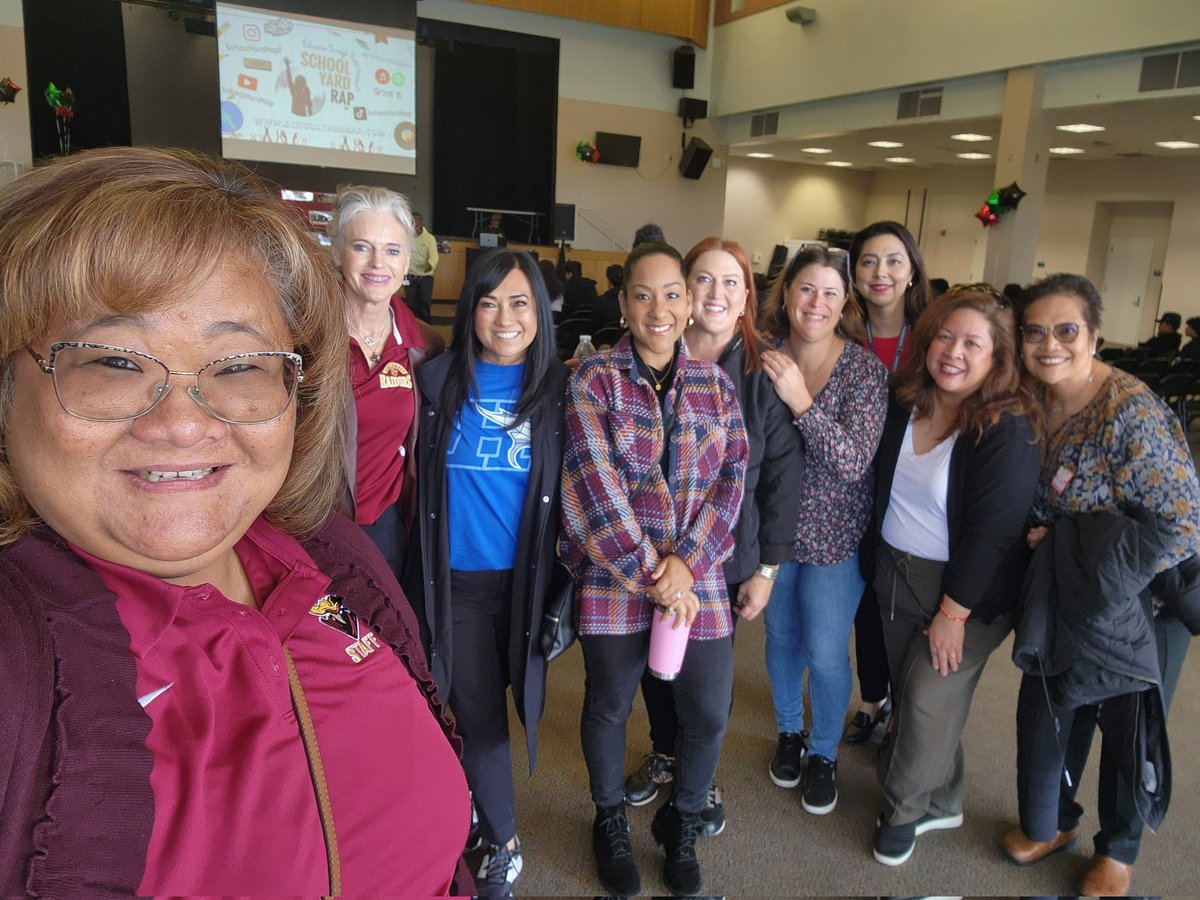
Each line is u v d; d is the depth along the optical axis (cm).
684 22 1195
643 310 165
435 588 169
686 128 1260
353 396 167
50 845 44
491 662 174
